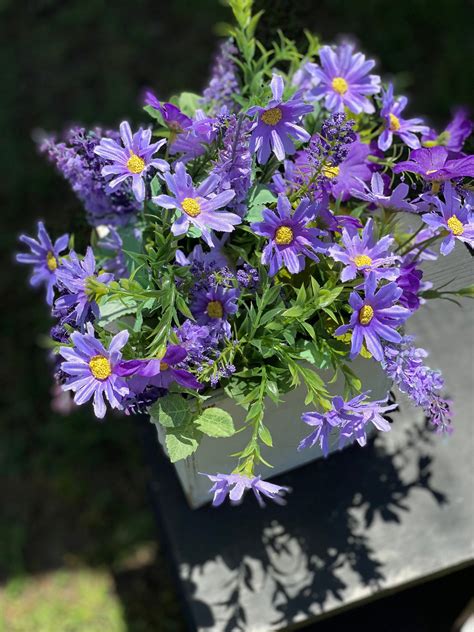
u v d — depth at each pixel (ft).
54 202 3.05
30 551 2.48
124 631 2.33
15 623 2.37
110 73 3.34
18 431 2.66
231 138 1.01
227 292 1.07
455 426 1.40
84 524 2.51
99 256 1.25
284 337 1.09
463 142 1.26
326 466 1.39
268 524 1.36
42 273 1.17
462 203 1.10
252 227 1.01
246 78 1.24
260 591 1.30
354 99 1.18
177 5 3.46
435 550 1.31
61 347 1.00
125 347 1.05
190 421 1.05
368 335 1.01
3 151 3.19
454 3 3.31
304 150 1.11
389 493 1.36
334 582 1.30
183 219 0.99
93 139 1.13
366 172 1.13
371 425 1.35
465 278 1.25
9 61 3.43
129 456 2.60
